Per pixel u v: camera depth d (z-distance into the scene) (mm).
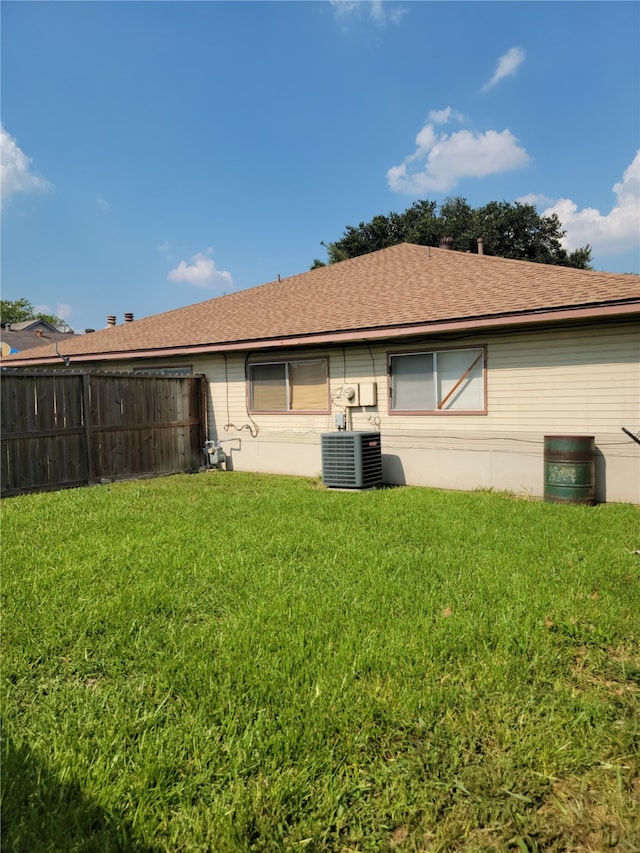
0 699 2465
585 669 2842
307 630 3172
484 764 2105
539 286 8375
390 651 2912
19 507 6758
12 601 3564
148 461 10195
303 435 10281
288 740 2182
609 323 7352
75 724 2279
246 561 4461
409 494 7906
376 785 1990
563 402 7750
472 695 2531
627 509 6746
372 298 10438
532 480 8023
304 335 9508
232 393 11180
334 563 4465
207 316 13133
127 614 3400
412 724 2301
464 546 4988
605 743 2232
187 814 1814
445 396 8781
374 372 9422
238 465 11180
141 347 11836
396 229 39500
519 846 1750
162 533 5387
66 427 8703
